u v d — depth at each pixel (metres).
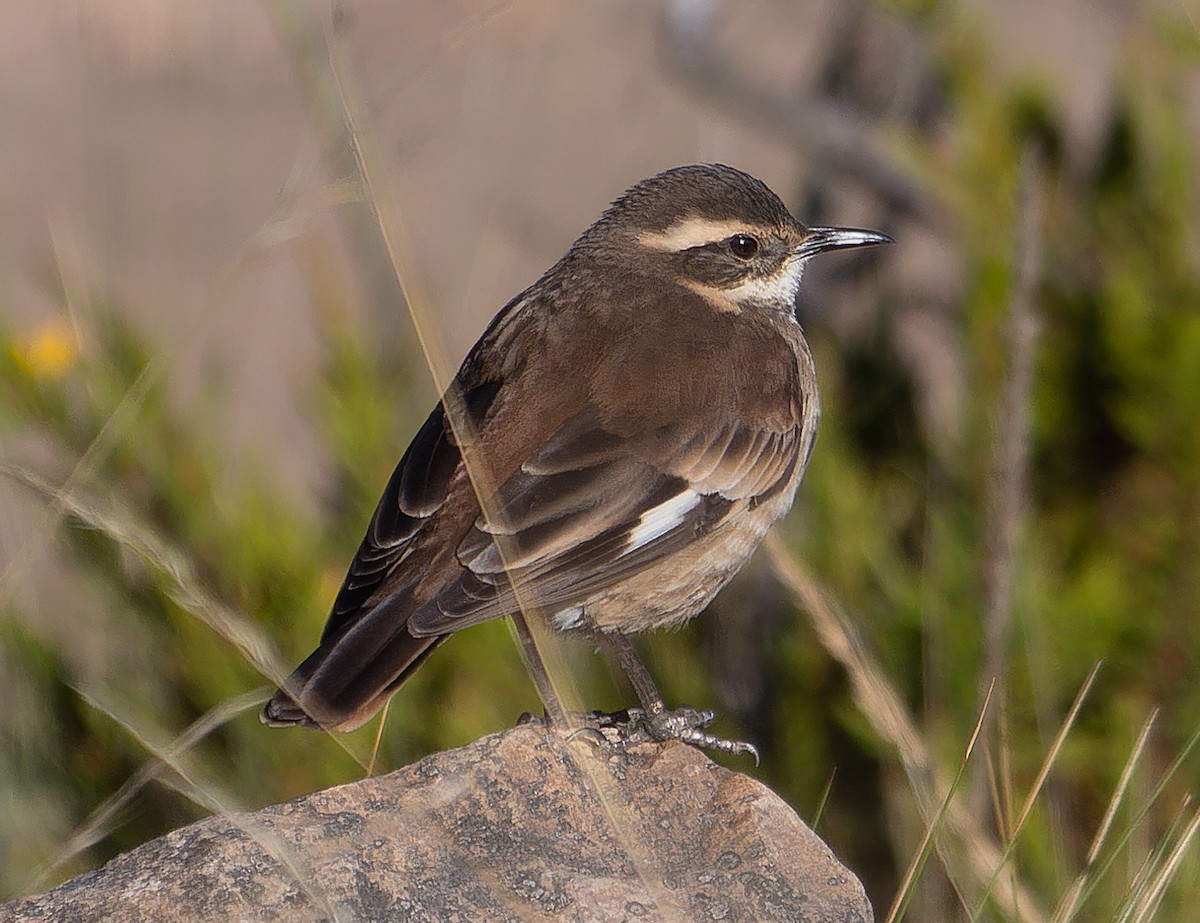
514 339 10.99
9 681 10.35
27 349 11.08
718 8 14.45
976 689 10.71
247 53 21.47
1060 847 10.01
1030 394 10.55
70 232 13.62
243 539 10.85
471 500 9.80
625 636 10.85
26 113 24.06
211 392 11.42
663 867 8.24
